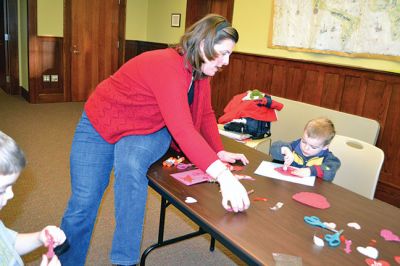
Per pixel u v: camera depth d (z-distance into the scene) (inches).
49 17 226.7
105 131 55.5
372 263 38.4
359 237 43.9
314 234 43.5
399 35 120.0
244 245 39.7
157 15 255.3
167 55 51.4
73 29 237.1
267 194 53.6
